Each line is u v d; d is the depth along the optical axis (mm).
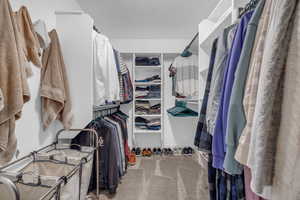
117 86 2219
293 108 508
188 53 3037
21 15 1085
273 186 547
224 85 899
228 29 1067
